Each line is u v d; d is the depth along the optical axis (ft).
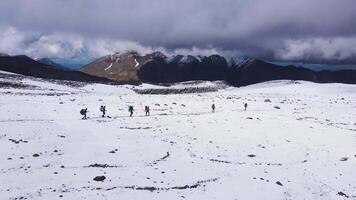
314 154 161.38
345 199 116.06
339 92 477.36
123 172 118.93
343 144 180.65
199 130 191.83
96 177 110.52
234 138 179.52
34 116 196.65
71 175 113.09
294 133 197.67
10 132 157.58
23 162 122.21
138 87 578.66
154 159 135.03
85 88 449.89
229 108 292.20
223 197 106.32
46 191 99.25
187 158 139.33
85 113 206.08
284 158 152.66
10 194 95.55
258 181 120.78
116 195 100.42
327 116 278.05
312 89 504.43
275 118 241.14
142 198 100.01
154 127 194.18
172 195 103.71
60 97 285.02
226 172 126.41
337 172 139.95
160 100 313.94
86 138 158.92
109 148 144.97
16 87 345.92
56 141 149.69
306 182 126.11
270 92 489.26
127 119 213.05
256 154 154.92
